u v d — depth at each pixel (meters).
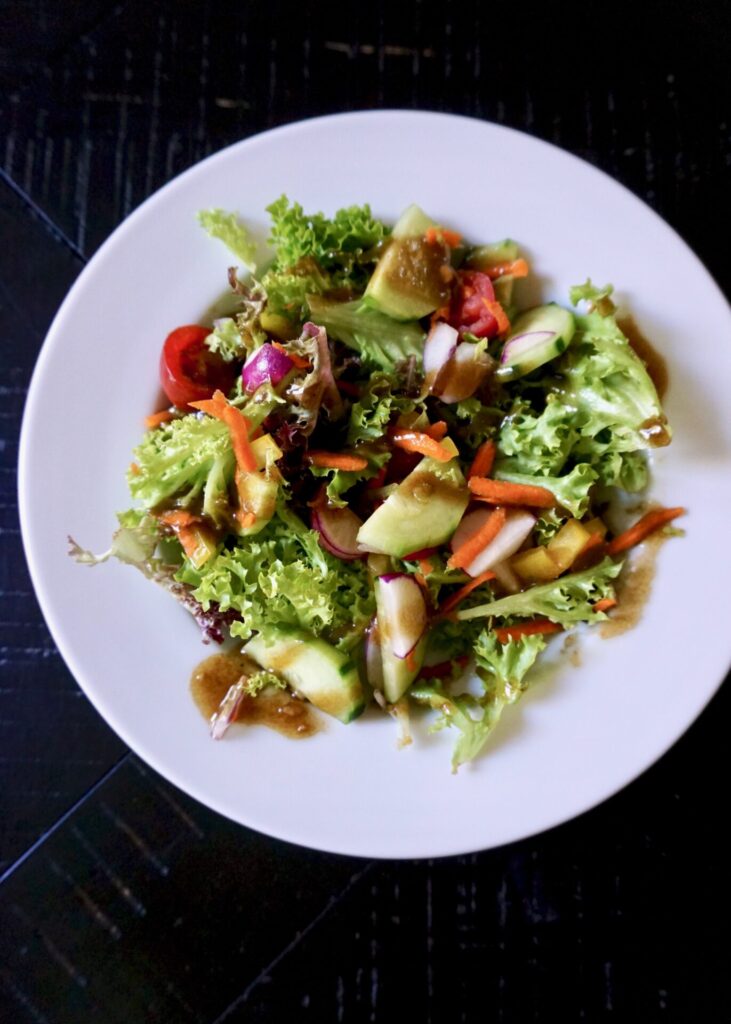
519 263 0.32
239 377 0.33
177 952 0.35
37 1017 0.35
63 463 0.32
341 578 0.33
